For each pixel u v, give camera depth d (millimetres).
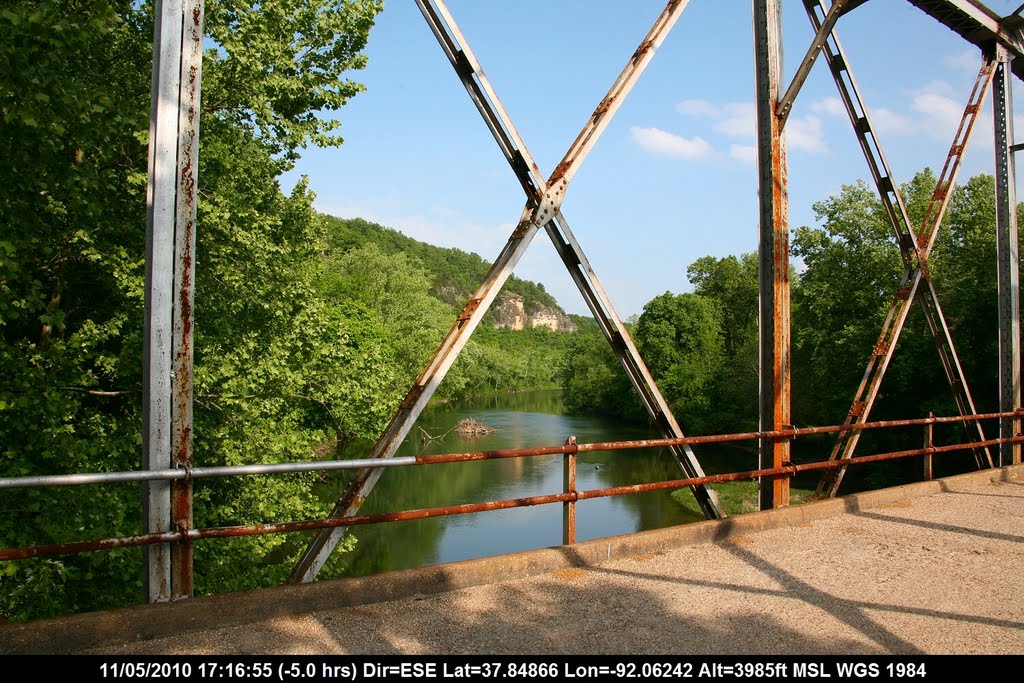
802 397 30938
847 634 3520
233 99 9977
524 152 4258
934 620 3736
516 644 3266
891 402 25203
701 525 5207
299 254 11977
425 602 3760
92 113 6832
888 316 7746
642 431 44406
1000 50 9023
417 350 38375
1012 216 9242
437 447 35719
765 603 3930
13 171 6520
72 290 9703
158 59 3059
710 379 43406
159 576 3166
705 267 61812
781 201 5801
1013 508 6672
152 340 3070
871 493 6789
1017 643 3443
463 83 4105
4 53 5820
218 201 9672
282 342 10297
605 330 4922
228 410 9789
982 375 21359
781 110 5781
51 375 7578
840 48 7293
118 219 8867
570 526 4551
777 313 5832
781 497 5930
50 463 8047
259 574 9883
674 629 3516
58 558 7906
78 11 6930
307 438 10703
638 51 4926
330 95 11062
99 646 2992
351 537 11570
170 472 3061
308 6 10703
